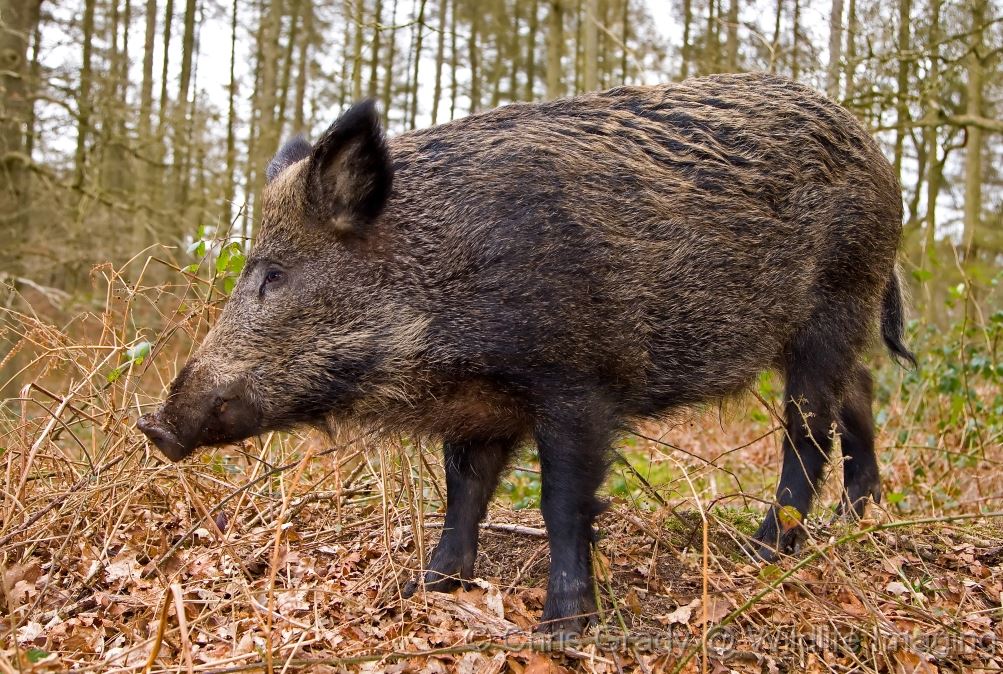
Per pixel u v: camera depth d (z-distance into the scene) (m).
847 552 4.48
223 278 5.21
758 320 4.34
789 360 4.77
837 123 4.65
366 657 3.08
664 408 4.22
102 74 15.79
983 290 10.99
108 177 16.41
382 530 4.62
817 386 4.75
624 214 3.83
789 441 4.82
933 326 8.88
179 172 17.95
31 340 4.87
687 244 4.00
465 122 4.03
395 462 4.91
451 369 3.73
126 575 3.93
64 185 12.24
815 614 3.77
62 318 12.59
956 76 11.38
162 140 15.00
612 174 3.88
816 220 4.47
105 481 4.56
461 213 3.69
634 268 3.82
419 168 3.84
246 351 3.74
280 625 3.45
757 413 7.63
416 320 3.72
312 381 3.77
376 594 3.99
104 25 20.80
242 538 4.27
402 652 3.17
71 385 4.68
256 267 3.81
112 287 5.04
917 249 13.46
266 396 3.75
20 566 3.95
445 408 3.90
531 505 5.46
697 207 4.04
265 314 3.75
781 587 4.08
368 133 3.52
